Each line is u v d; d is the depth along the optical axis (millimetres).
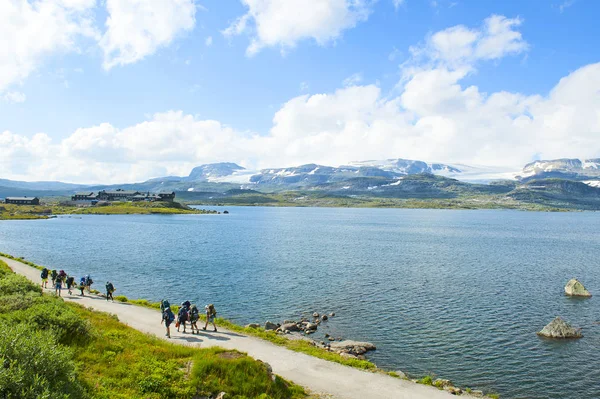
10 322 22891
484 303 66000
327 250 134250
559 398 34500
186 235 180875
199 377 23891
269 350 37156
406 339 48906
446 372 39406
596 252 135500
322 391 28234
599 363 41750
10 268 78250
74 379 18641
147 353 27828
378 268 99438
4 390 14438
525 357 43312
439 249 140625
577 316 58969
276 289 75188
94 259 108562
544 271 97875
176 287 75938
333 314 59250
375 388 29891
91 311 44219
